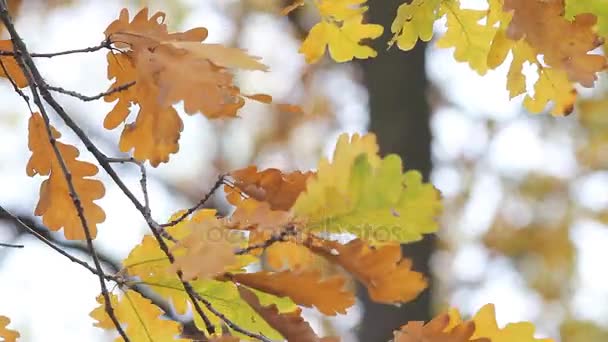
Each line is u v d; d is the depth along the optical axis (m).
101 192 2.52
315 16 5.78
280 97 6.32
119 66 2.47
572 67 2.46
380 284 2.31
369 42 4.94
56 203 2.52
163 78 2.33
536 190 7.02
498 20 2.55
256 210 2.32
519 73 2.52
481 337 2.40
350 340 5.47
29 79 2.45
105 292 2.41
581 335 6.75
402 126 5.06
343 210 2.30
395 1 4.33
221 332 2.43
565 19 2.46
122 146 2.44
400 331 2.37
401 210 2.29
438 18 2.57
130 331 2.48
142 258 2.44
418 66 5.16
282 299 2.39
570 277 6.88
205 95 2.32
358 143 2.29
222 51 2.35
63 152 2.52
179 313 2.45
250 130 6.40
